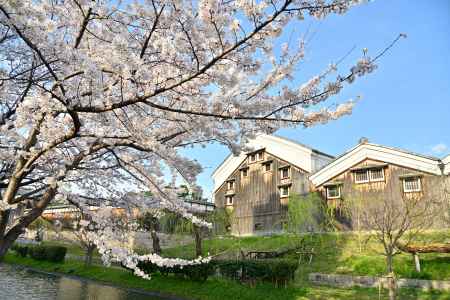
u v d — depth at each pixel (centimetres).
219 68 388
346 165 1912
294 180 2195
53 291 1418
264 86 406
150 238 2020
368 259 1364
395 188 1700
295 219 1845
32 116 405
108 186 591
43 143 456
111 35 418
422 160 1634
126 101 361
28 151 469
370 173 1812
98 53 395
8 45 488
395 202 1669
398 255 1352
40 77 481
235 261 1305
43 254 2386
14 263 2469
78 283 1641
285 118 399
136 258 461
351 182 1870
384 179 1753
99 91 355
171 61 370
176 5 332
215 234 2327
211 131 437
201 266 1341
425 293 1027
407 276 1151
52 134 417
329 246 1664
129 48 371
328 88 377
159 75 360
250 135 440
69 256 2458
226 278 1335
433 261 1227
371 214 1342
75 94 378
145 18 393
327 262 1475
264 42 347
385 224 1121
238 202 2567
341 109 400
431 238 1388
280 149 2339
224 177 2773
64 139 409
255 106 380
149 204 593
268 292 1133
